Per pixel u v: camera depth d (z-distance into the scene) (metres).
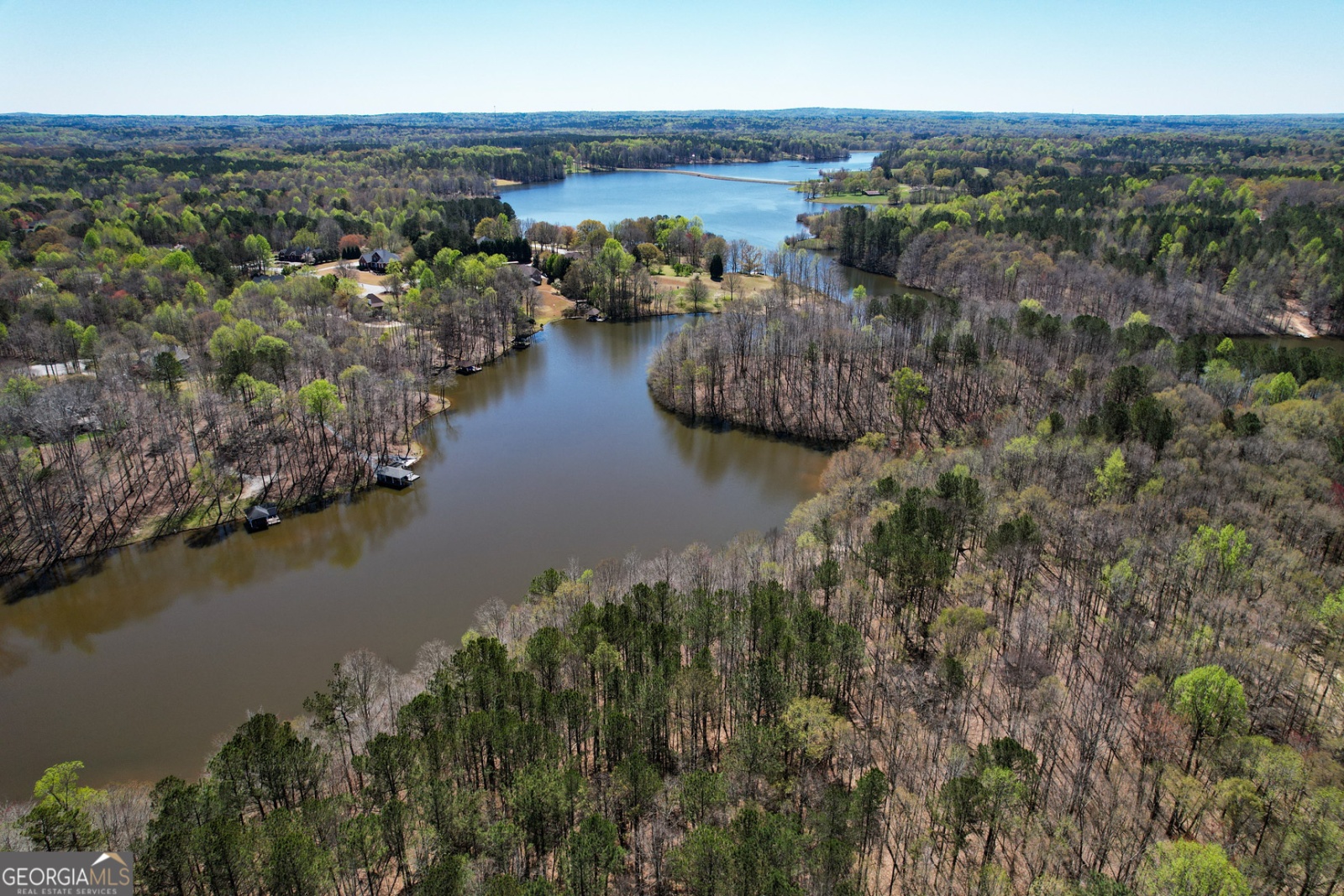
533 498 153.12
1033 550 99.62
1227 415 127.94
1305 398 138.00
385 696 90.56
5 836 61.16
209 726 95.19
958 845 65.19
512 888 57.28
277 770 69.00
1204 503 107.25
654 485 158.75
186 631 113.56
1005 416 158.75
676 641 85.75
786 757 77.00
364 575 127.31
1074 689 86.12
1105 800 72.06
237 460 153.50
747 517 145.25
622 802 70.00
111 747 91.69
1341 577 93.94
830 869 58.53
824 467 166.75
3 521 130.38
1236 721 71.38
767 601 89.69
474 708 78.69
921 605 97.19
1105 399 150.12
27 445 134.62
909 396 169.75
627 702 79.12
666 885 65.31
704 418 191.62
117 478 144.62
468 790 70.50
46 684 102.94
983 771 66.94
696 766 78.81
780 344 193.50
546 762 69.06
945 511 110.12
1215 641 84.50
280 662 106.75
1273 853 61.44
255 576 127.62
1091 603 99.56
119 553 132.25
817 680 82.44
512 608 109.00
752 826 62.75
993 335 183.88
